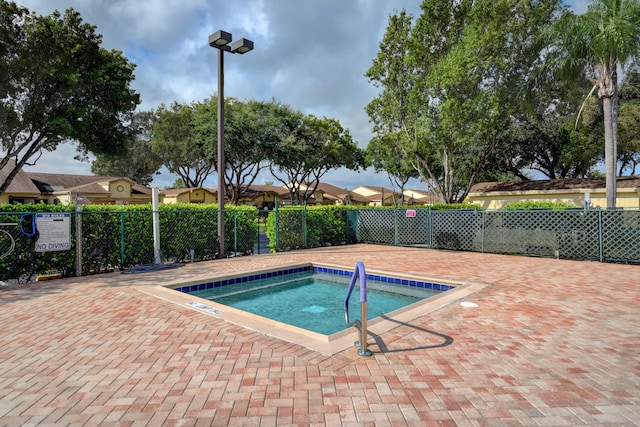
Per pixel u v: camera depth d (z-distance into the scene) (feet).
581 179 70.74
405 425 8.39
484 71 61.21
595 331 14.89
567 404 9.30
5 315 17.72
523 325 15.67
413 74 68.74
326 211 51.08
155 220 33.17
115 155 78.18
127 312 18.10
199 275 28.58
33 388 10.34
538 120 91.66
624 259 32.89
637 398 9.59
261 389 10.16
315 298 26.30
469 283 24.08
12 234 26.08
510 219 40.09
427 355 12.48
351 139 133.90
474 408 9.12
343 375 11.00
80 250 28.96
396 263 34.17
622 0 42.39
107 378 10.93
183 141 116.06
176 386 10.38
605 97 44.37
